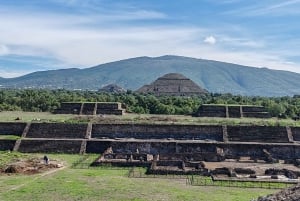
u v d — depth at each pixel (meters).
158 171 68.31
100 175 66.00
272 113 131.62
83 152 89.12
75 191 54.66
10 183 58.84
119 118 113.44
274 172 68.75
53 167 72.06
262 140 94.38
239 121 109.69
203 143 89.75
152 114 136.12
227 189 57.88
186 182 62.19
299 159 83.19
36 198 50.91
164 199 51.44
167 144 89.69
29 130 97.38
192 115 132.38
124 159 79.12
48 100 145.25
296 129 96.75
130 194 53.62
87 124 98.94
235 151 88.69
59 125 98.56
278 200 41.03
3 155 79.56
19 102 145.38
